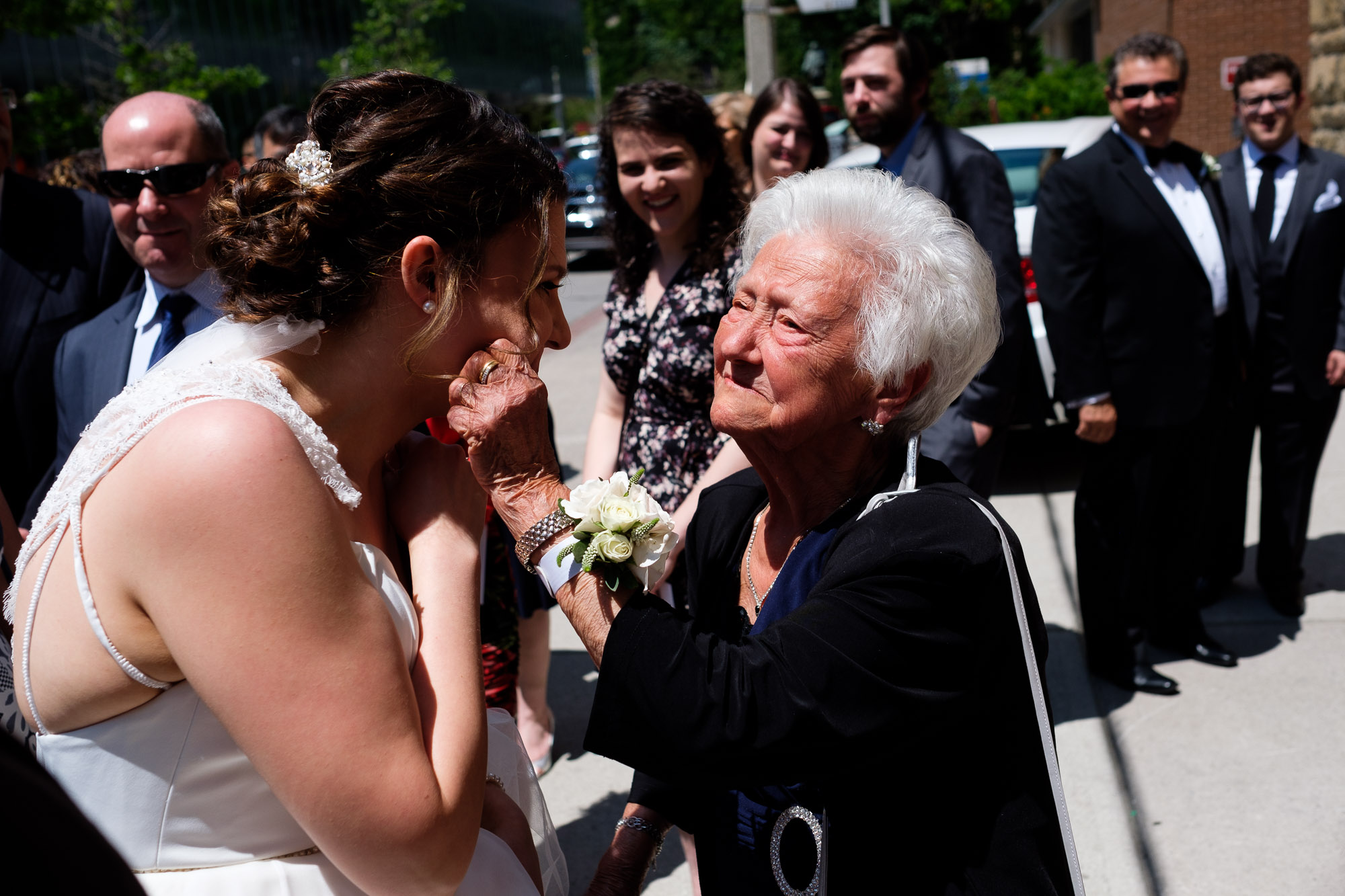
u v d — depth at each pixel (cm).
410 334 114
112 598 100
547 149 125
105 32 1695
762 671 116
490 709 151
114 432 104
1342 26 760
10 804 57
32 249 296
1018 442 605
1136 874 256
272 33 2828
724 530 156
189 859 108
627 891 154
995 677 123
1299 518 379
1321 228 361
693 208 261
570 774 322
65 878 57
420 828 101
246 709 96
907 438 136
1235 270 344
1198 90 1334
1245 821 274
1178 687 340
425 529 124
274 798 109
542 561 122
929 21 3144
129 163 242
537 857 137
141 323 252
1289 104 370
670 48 6694
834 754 117
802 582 132
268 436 99
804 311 125
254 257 109
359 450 117
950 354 129
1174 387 327
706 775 119
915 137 317
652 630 118
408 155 112
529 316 121
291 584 97
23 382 289
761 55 944
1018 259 297
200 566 95
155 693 104
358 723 98
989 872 121
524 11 5534
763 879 138
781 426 129
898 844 125
